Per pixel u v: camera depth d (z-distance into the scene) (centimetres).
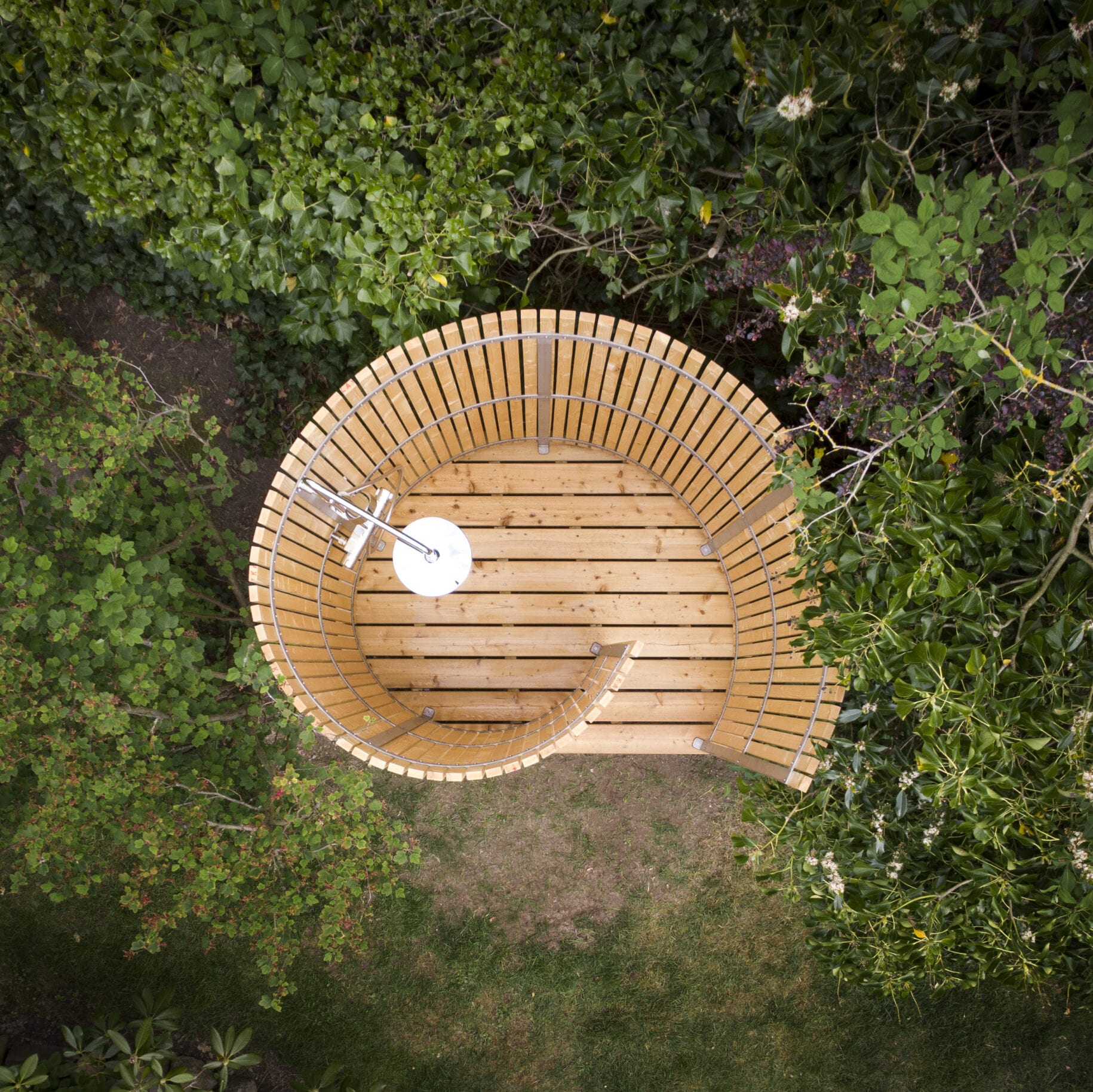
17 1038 428
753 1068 442
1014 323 185
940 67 198
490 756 320
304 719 309
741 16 230
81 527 344
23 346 369
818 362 252
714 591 389
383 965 446
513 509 390
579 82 259
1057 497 206
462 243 274
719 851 448
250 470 411
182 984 441
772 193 235
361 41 263
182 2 237
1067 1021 438
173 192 272
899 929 291
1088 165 187
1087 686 235
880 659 234
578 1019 445
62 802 318
